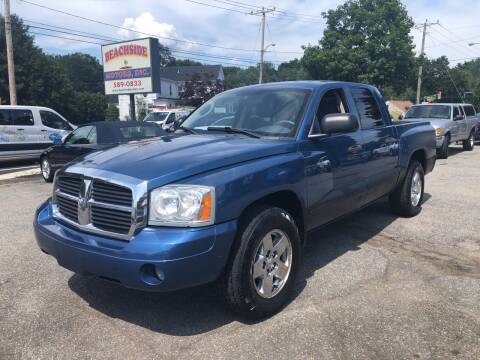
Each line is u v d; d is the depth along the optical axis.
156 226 3.04
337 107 4.68
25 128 14.45
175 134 4.50
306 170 3.88
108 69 25.08
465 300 3.81
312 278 4.29
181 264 2.95
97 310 3.70
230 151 3.51
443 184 9.41
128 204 3.10
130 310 3.69
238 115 4.52
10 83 21.67
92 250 3.13
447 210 6.99
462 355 3.01
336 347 3.11
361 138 4.80
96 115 57.50
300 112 4.18
